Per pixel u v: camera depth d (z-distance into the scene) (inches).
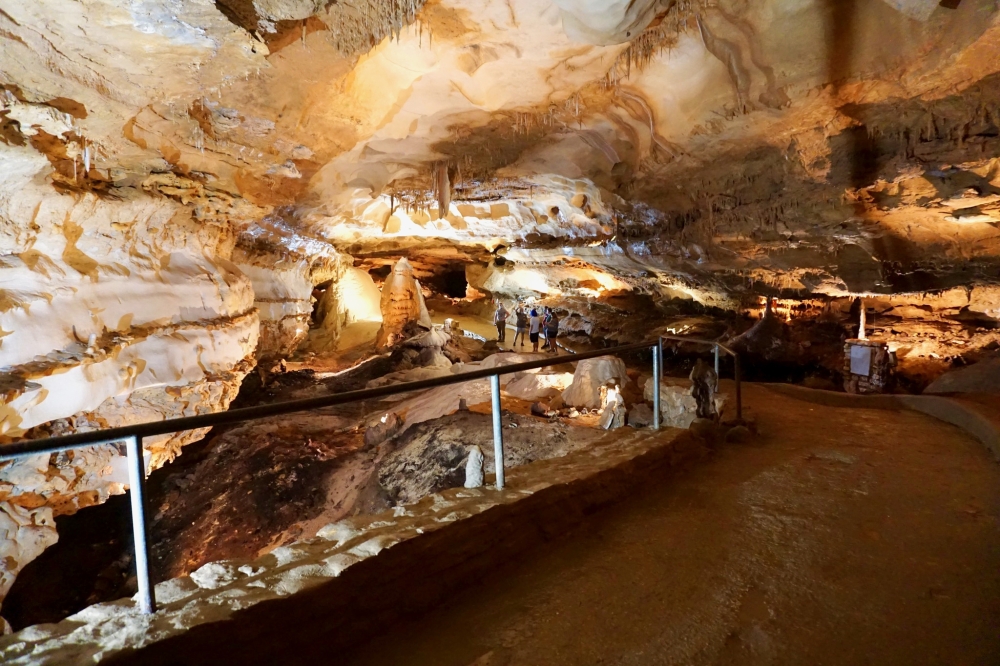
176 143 246.8
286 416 483.5
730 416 248.2
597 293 926.4
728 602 102.3
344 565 92.5
